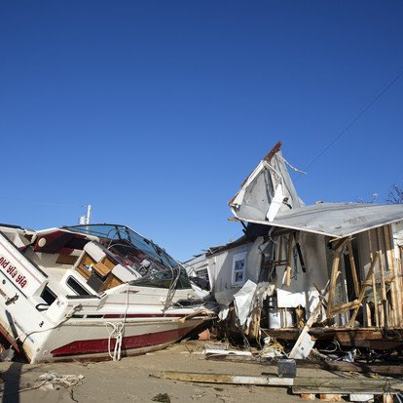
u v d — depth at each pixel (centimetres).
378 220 1004
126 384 654
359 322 1083
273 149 1295
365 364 881
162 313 1082
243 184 1245
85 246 1038
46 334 757
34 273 797
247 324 1220
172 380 732
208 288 1725
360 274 1103
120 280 984
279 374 720
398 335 901
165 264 1212
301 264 1179
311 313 1084
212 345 1266
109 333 895
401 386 657
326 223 1052
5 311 800
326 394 641
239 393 664
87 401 548
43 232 1011
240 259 1490
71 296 791
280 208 1301
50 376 643
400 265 991
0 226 978
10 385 586
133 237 1202
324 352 1045
